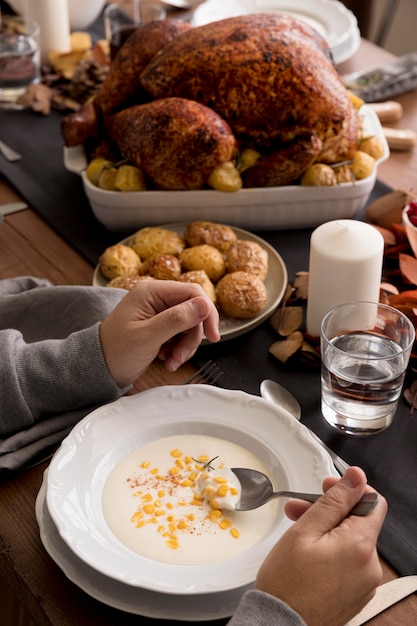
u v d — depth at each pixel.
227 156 1.21
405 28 2.50
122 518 0.83
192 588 0.75
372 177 1.25
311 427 0.97
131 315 0.95
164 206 1.24
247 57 1.21
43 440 0.93
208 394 0.93
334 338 0.97
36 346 0.96
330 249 1.01
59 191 1.37
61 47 1.72
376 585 0.75
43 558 0.84
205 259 1.13
